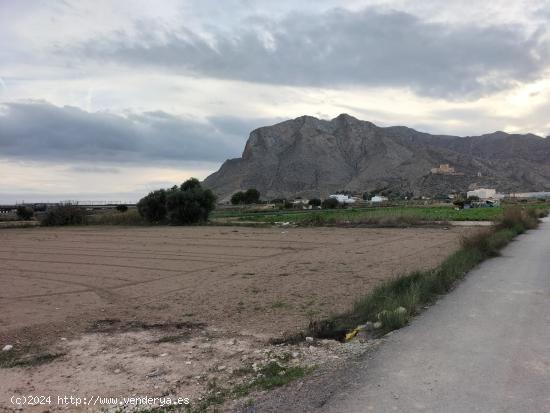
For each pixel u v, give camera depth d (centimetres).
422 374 612
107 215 6172
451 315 920
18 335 971
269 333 924
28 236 3978
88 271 1897
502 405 515
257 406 555
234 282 1548
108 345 886
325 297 1252
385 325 855
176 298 1312
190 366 747
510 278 1334
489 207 10031
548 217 5319
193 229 4572
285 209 10962
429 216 5256
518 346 713
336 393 568
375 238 3152
